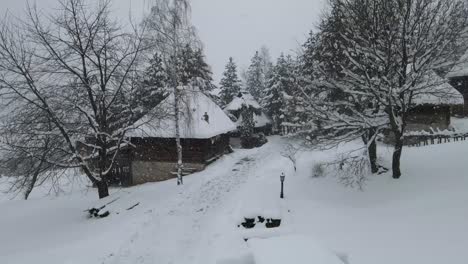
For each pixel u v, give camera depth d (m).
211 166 28.30
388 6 13.78
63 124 16.23
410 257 8.70
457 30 13.16
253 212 12.69
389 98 13.29
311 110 14.98
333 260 4.79
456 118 32.84
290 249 5.17
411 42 13.91
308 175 18.72
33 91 15.39
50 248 11.46
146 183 26.72
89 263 9.98
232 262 5.64
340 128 14.66
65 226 14.18
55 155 16.77
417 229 10.26
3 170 16.58
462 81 33.50
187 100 24.11
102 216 15.04
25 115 15.70
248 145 44.22
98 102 17.78
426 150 18.31
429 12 13.30
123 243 11.37
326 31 17.84
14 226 14.52
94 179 18.02
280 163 25.62
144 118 20.55
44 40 15.86
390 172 15.87
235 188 19.44
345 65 17.03
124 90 18.27
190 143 27.78
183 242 11.66
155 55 21.20
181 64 23.86
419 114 27.83
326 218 12.42
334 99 18.09
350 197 14.40
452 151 17.08
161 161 28.06
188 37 22.31
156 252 10.80
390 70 14.16
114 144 19.88
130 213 14.94
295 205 14.34
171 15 21.23
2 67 15.13
